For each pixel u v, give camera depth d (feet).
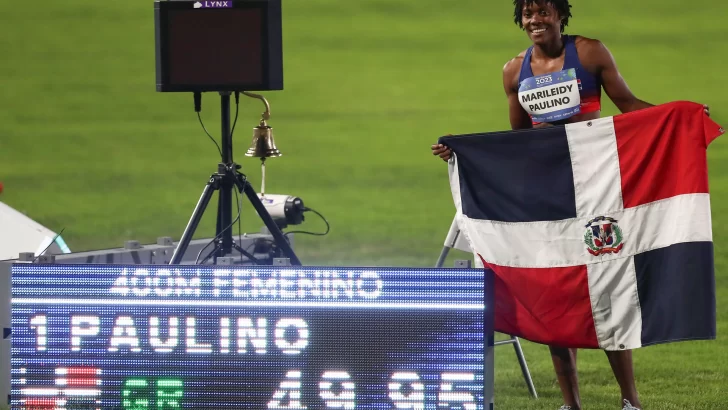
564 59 83.92
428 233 198.18
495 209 79.97
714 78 366.84
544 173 78.43
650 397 90.89
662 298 75.97
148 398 72.28
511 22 449.06
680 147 75.61
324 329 70.85
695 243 74.54
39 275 72.18
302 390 71.26
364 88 370.53
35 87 368.07
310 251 180.14
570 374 82.84
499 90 364.99
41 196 239.91
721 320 125.90
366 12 464.65
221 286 71.26
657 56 396.57
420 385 70.49
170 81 85.30
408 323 70.18
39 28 434.71
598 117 84.53
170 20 84.69
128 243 91.61
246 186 89.25
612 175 77.05
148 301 71.77
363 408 70.95
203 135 311.27
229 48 85.15
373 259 171.94
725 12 451.94
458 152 80.74
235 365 71.56
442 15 459.32
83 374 72.49
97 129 318.65
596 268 77.41
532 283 79.05
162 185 252.42
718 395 91.61
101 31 432.25
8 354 80.59
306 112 342.03
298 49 418.10
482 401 70.13
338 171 269.03
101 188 249.34
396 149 295.28
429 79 380.37
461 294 69.72
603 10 458.91
